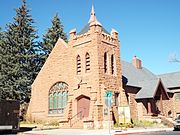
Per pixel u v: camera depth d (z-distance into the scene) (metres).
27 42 47.34
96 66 28.52
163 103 39.56
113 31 32.16
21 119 36.72
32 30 48.75
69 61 31.88
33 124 32.41
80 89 29.36
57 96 32.66
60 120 29.27
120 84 31.03
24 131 24.44
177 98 42.22
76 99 29.73
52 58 34.19
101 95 27.84
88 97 28.56
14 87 41.69
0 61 43.91
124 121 27.17
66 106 29.75
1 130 22.30
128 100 33.81
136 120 32.00
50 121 32.47
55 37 54.66
